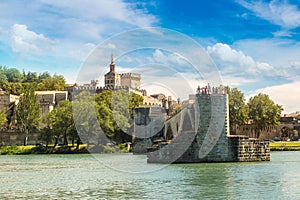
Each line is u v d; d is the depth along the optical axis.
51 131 131.88
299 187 42.97
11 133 155.75
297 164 67.56
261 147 72.81
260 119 166.88
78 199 37.47
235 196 38.00
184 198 37.22
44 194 40.47
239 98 155.25
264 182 46.75
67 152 127.69
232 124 155.50
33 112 151.88
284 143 145.25
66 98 192.00
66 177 54.94
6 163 85.31
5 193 41.38
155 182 47.81
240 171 57.66
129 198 37.59
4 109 184.62
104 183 47.84
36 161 90.69
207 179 49.72
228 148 70.50
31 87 156.00
